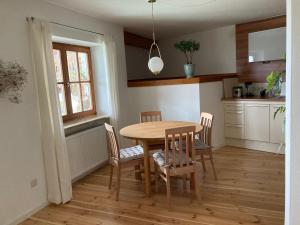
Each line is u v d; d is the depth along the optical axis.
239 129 4.83
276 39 4.63
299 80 1.51
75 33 3.57
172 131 2.74
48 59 2.91
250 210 2.68
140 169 3.61
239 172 3.71
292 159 1.60
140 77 6.00
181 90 4.57
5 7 2.58
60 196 3.05
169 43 6.11
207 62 5.66
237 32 5.14
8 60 2.60
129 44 5.27
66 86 3.89
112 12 3.72
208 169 3.88
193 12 3.94
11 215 2.63
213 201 2.91
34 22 2.81
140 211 2.79
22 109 2.75
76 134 3.66
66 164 3.11
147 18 4.15
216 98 4.81
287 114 1.60
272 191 3.07
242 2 3.57
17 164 2.70
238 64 5.23
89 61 4.39
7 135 2.59
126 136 3.09
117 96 4.46
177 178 3.62
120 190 3.35
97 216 2.74
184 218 2.60
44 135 2.97
